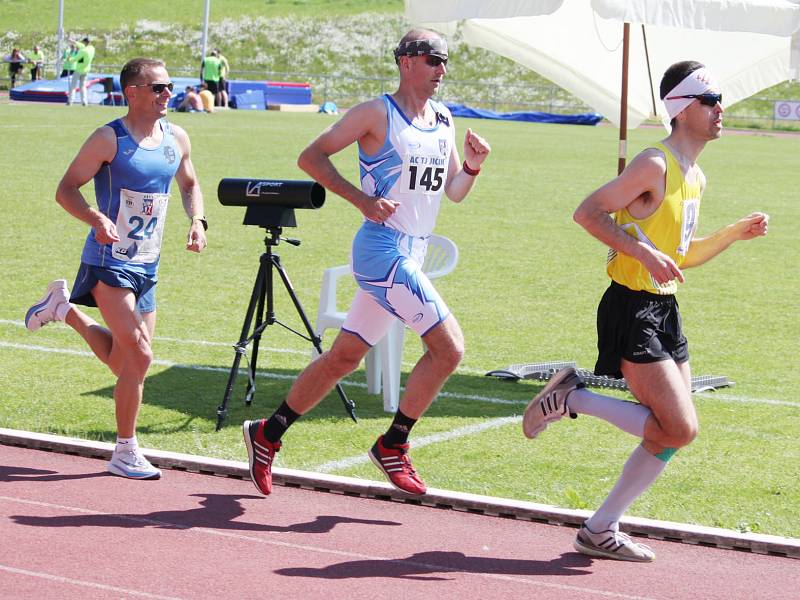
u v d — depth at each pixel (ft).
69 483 35.12
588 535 30.48
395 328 45.78
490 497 34.35
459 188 36.09
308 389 33.86
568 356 57.31
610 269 29.78
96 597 26.48
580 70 58.65
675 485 38.06
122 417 35.86
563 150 184.34
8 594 26.43
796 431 45.01
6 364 51.47
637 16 38.93
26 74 338.54
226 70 269.23
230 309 65.46
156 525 31.71
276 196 42.45
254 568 28.81
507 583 28.63
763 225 31.65
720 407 48.44
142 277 35.86
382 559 29.91
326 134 32.71
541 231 99.04
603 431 44.37
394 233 33.24
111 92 259.80
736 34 55.57
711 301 72.79
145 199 35.42
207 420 43.80
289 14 400.67
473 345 59.11
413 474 34.01
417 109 33.37
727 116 298.15
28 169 124.98
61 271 73.87
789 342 61.82
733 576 29.71
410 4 42.98
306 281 74.43
